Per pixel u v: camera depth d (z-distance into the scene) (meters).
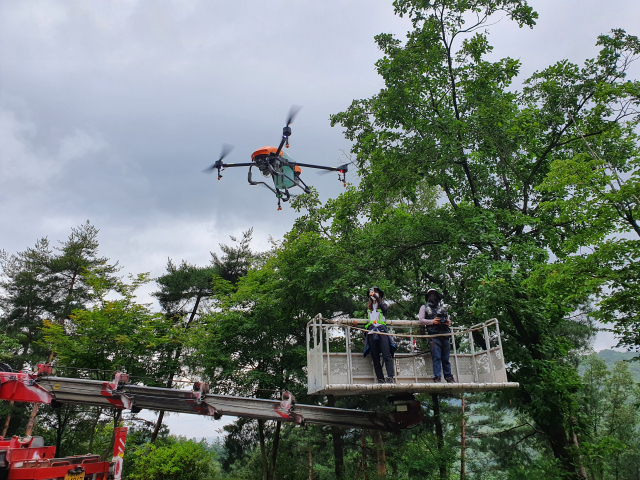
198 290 29.73
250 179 14.55
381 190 16.62
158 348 19.61
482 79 16.02
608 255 10.45
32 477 8.31
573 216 12.30
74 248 28.80
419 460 14.88
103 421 21.84
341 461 18.30
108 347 17.81
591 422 14.10
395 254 16.83
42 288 28.22
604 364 24.38
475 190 16.78
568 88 15.10
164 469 13.52
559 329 21.41
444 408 24.56
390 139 17.03
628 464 22.94
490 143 15.68
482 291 12.89
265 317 19.19
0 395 9.91
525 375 14.03
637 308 10.59
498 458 21.78
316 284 18.12
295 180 15.48
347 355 8.22
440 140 15.72
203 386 9.41
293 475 19.42
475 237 14.39
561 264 10.97
